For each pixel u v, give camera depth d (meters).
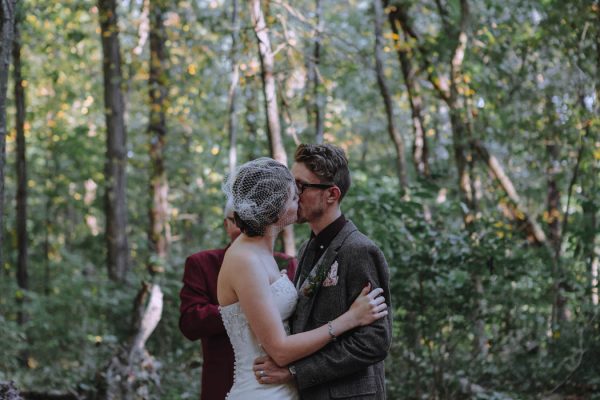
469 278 6.35
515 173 9.92
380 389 2.92
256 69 8.52
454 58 8.70
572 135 8.14
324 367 2.74
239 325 2.87
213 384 3.86
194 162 13.66
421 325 6.38
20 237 10.80
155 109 11.92
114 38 12.31
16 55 10.28
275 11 8.59
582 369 6.83
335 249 2.89
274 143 7.06
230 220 4.05
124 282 11.69
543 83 8.48
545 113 8.32
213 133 11.43
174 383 7.80
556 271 7.14
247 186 2.86
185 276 4.10
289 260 4.11
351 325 2.75
